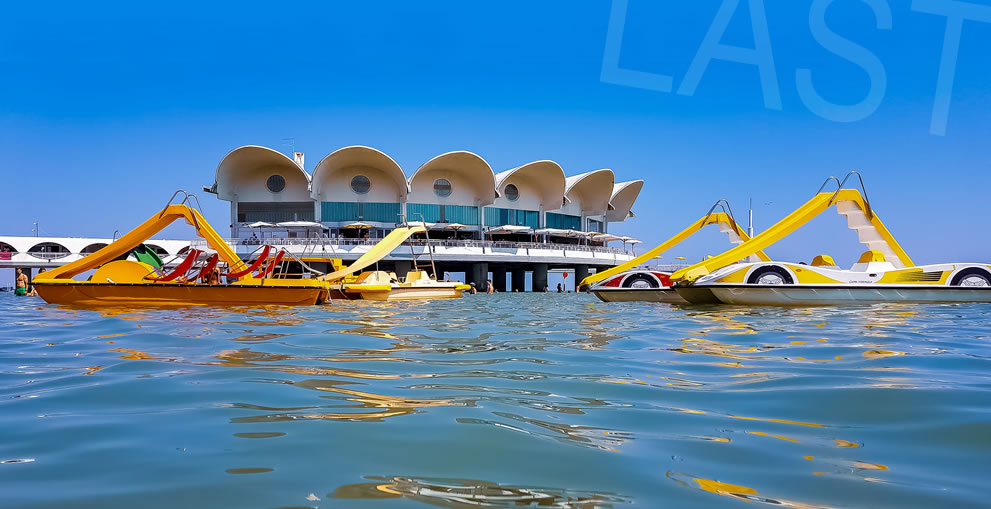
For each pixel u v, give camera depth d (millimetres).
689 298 20531
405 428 3758
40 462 3123
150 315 14570
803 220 20328
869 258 20078
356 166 55812
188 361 6805
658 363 6652
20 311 16500
